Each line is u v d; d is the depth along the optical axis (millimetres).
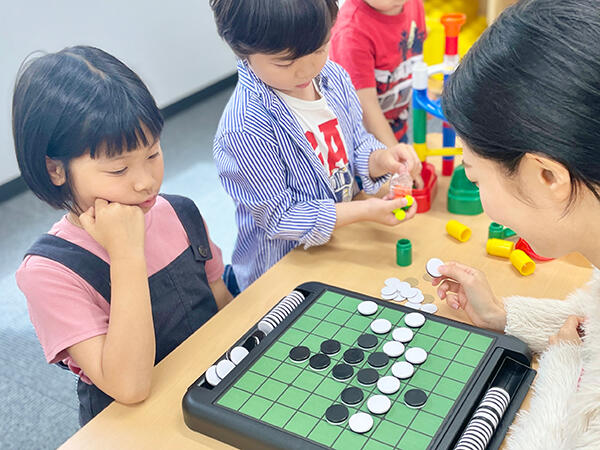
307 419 774
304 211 1214
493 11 2438
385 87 1694
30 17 3012
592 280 853
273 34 1017
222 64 4098
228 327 998
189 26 3797
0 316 2219
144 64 3611
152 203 989
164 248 1126
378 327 909
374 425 759
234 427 776
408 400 784
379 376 829
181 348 964
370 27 1592
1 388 1923
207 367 929
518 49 571
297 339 900
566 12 555
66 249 992
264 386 825
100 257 1006
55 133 866
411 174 1296
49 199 942
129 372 873
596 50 536
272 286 1086
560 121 552
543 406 772
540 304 934
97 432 833
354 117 1407
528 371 853
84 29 3260
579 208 624
